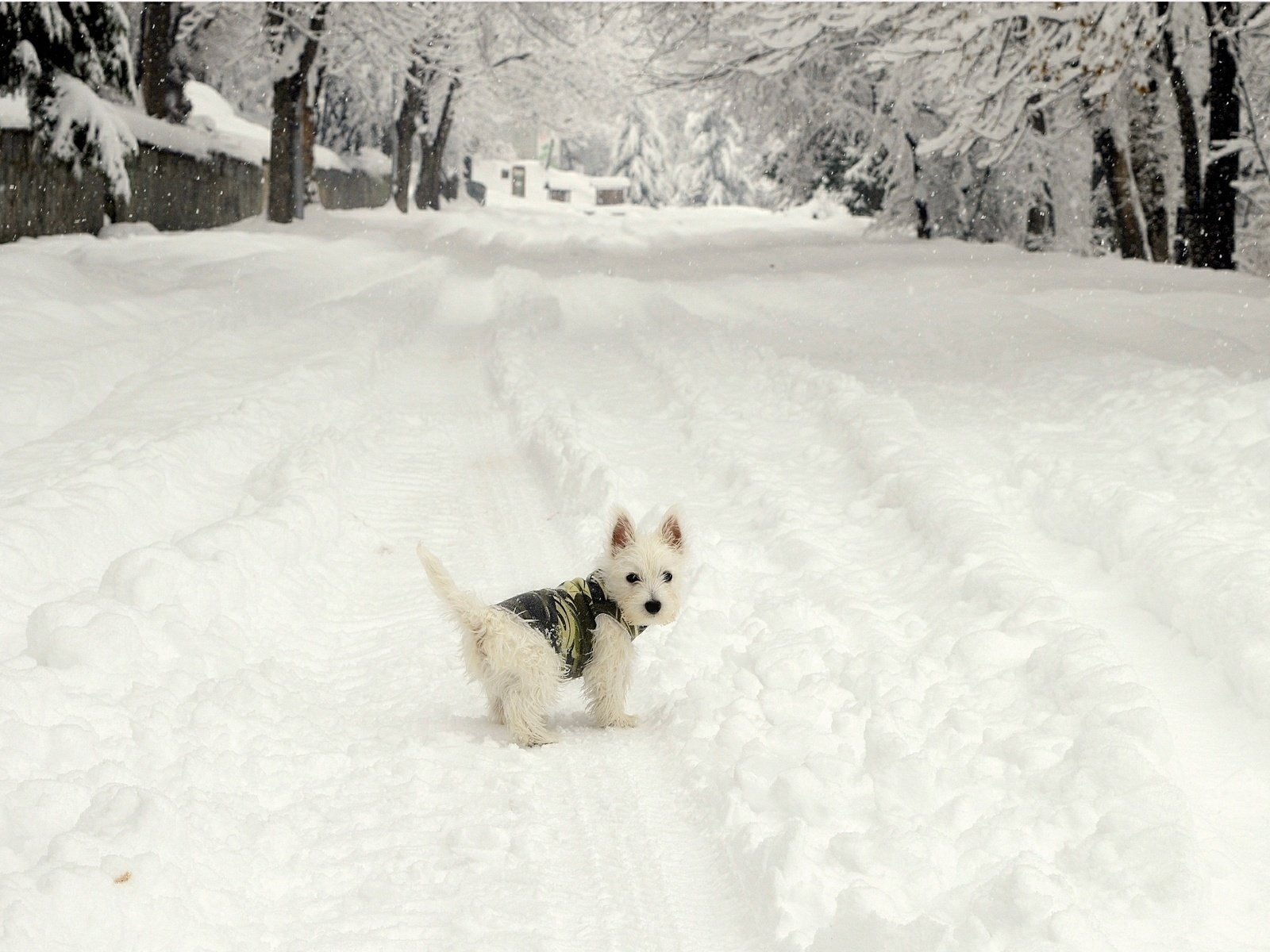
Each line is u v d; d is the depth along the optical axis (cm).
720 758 555
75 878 389
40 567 723
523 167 10212
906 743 522
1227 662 588
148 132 3503
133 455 949
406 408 1485
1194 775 512
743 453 1124
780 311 2259
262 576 779
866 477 1032
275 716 602
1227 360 1439
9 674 536
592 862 481
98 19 2423
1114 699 536
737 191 10900
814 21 2941
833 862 449
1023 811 470
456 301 2650
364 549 925
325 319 1883
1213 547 686
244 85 6047
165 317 1639
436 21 4600
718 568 826
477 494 1096
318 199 4941
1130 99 2833
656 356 1697
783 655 640
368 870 464
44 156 2692
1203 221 2606
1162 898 410
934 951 374
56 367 1196
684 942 426
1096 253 3831
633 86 3875
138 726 538
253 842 469
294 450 1070
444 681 682
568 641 605
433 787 541
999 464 1010
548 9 5503
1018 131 2345
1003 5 2223
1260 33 2414
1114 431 1067
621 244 4512
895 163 3947
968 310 2038
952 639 656
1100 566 776
